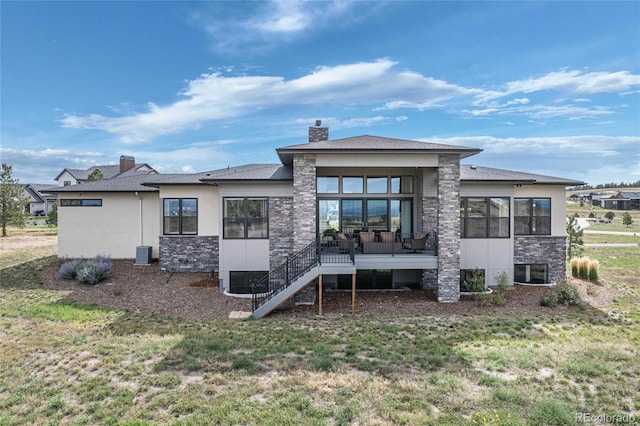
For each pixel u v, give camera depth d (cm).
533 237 1596
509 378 678
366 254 1348
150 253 1814
